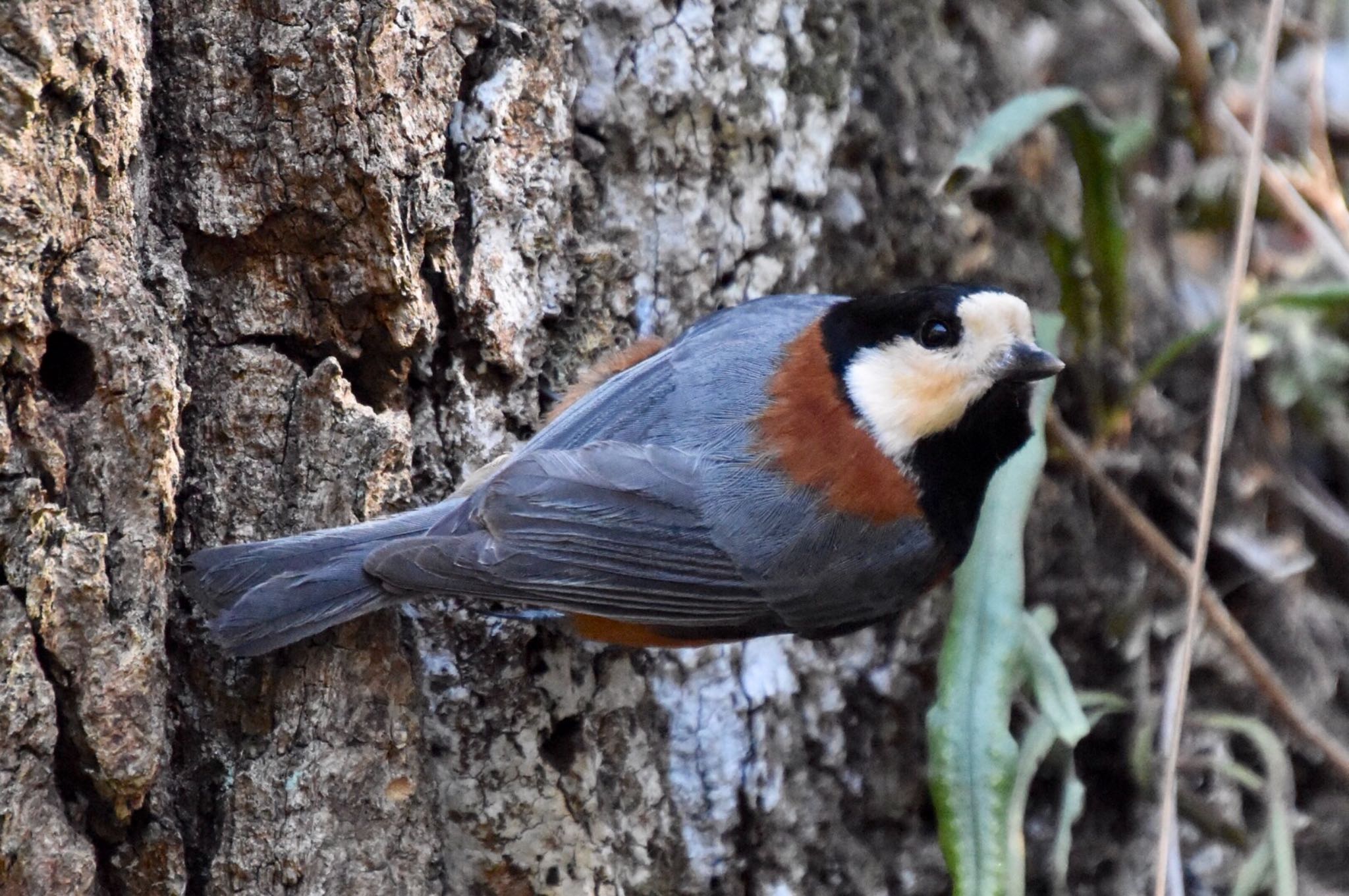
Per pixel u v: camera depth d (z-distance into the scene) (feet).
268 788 16.38
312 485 16.99
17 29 14.08
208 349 16.92
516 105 18.81
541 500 17.56
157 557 15.40
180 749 16.42
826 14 21.90
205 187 16.72
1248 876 22.30
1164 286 26.40
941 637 22.65
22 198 14.24
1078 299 23.73
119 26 15.07
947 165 23.52
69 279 14.90
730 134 20.84
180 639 16.47
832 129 22.04
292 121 16.72
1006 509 21.04
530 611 18.65
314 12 16.69
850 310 19.84
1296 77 28.02
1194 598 20.36
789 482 19.02
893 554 19.57
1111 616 23.77
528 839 18.21
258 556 16.06
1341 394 26.55
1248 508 25.31
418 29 17.30
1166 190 26.86
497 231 18.66
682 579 18.45
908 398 19.45
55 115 14.52
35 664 14.48
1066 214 25.30
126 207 15.42
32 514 14.53
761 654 20.97
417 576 16.08
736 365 19.51
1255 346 25.73
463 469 18.51
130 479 15.24
